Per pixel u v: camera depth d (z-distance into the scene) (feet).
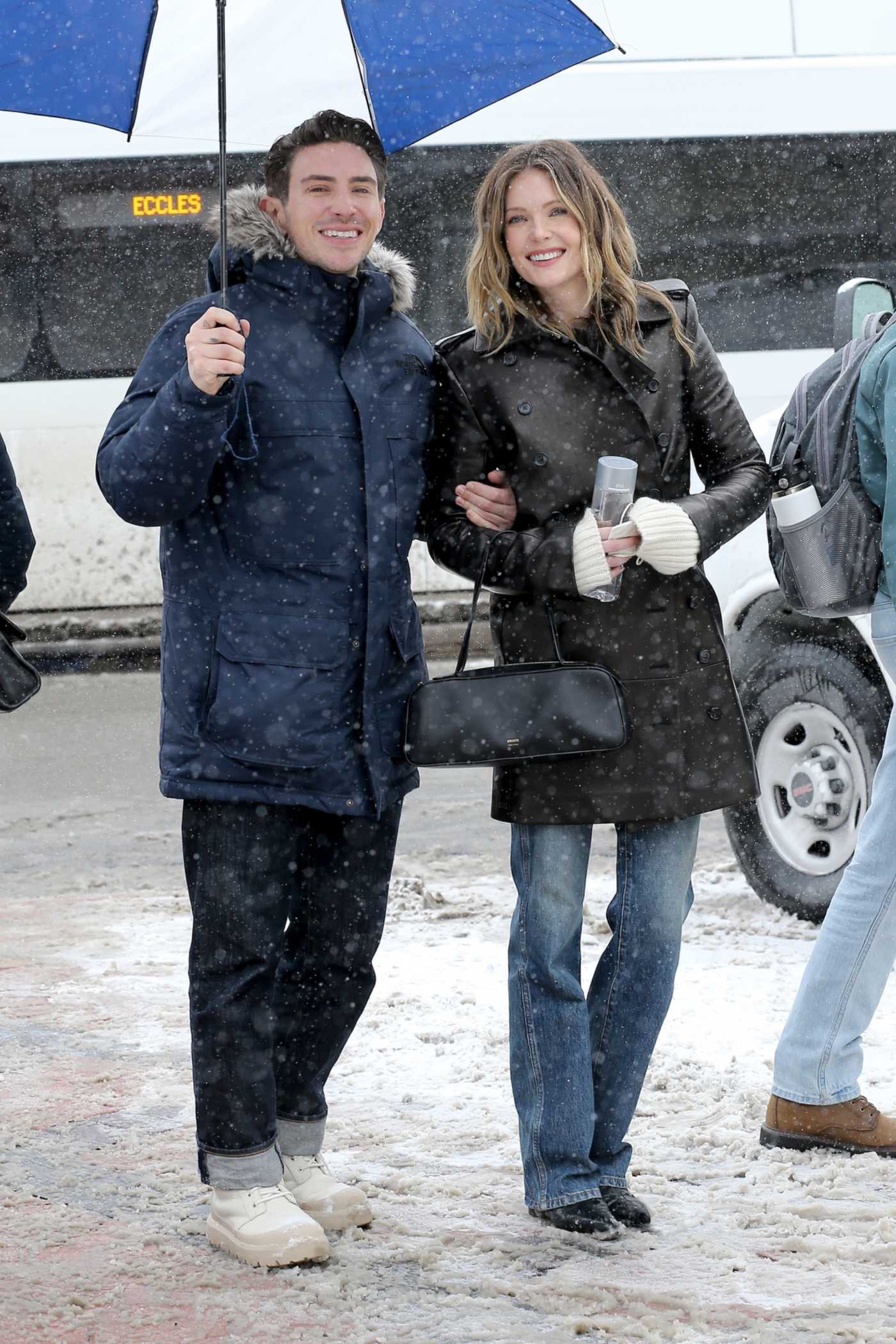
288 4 14.58
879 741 23.09
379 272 13.74
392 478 13.61
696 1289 12.35
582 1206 13.51
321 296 13.44
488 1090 17.01
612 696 13.32
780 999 20.01
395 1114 16.35
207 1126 13.25
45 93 14.52
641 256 48.96
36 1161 15.17
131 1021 19.61
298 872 14.21
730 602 24.67
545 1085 13.67
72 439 48.78
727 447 14.15
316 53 14.76
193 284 48.55
